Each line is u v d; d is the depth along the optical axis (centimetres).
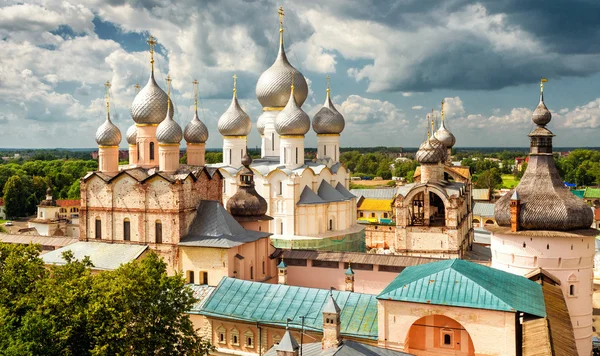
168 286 4756
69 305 4434
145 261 5034
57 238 9912
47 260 7500
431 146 8706
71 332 4338
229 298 6038
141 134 9156
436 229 8288
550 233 5838
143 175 7700
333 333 4172
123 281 4462
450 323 4762
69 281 4675
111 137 8975
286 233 9662
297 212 9644
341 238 9931
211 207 7512
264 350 5659
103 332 4356
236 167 11000
